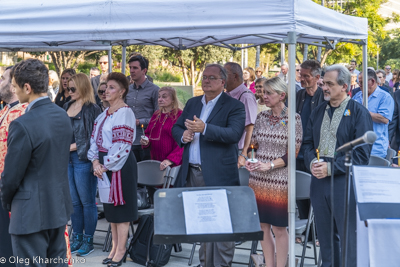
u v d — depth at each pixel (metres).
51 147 2.86
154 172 4.58
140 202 4.36
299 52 21.03
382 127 5.46
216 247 3.80
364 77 5.00
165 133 4.67
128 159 4.08
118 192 4.02
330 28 3.69
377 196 2.56
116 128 4.02
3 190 2.79
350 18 4.27
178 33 3.16
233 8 3.06
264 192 3.61
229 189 2.73
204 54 21.33
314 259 4.29
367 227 2.64
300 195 3.90
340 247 3.39
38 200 2.82
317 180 3.41
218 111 3.67
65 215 2.98
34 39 3.42
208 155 3.61
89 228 4.48
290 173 3.29
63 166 2.98
